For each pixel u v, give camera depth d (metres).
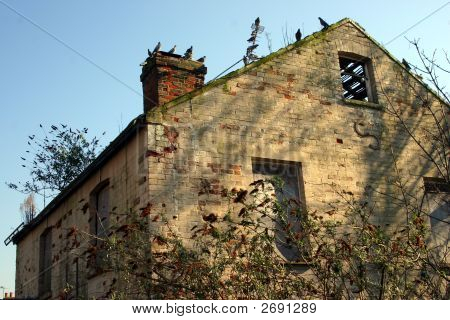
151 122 9.58
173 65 11.40
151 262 8.31
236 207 9.80
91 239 11.48
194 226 8.63
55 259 13.70
